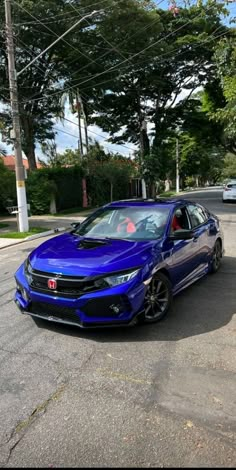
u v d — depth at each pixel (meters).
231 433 2.93
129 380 3.69
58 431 2.96
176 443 2.82
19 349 4.39
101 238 5.71
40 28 22.77
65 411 3.22
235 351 4.29
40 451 2.76
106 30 24.75
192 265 6.34
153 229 5.80
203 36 27.45
